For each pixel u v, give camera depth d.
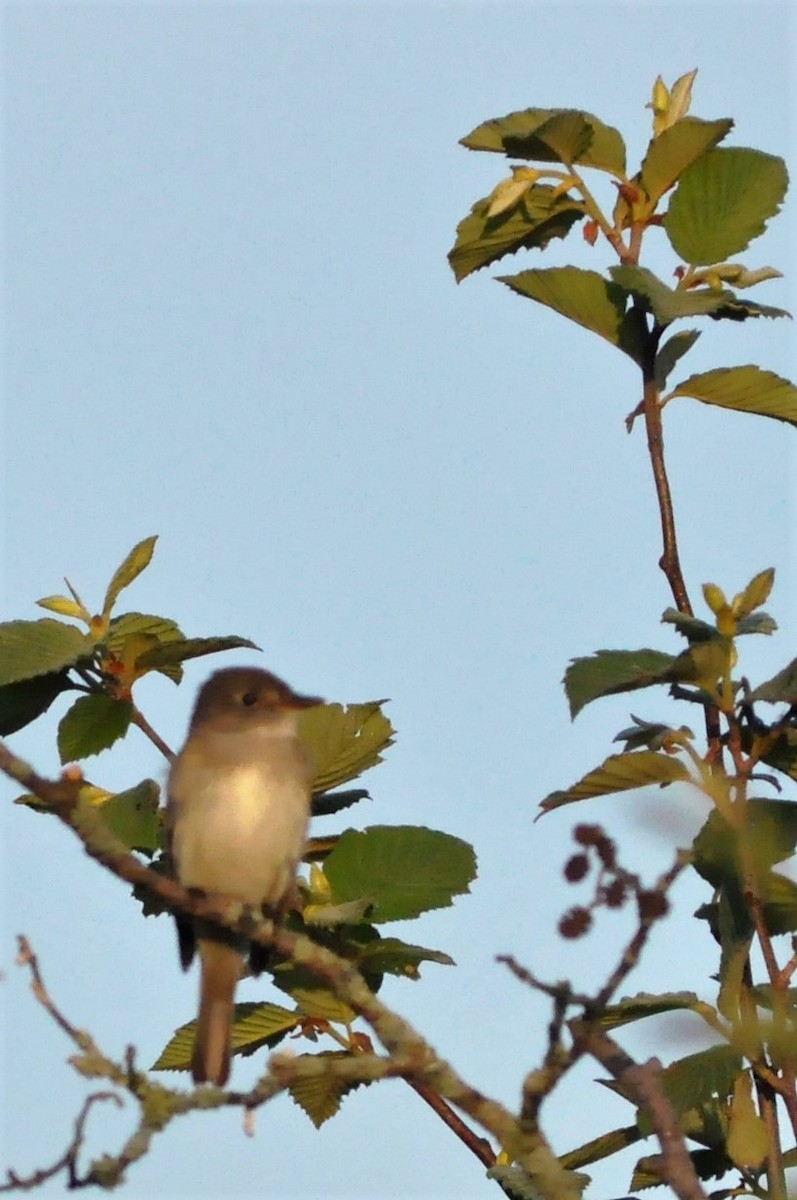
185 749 12.20
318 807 11.77
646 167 11.18
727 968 9.46
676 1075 9.40
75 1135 7.76
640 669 9.79
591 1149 10.02
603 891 7.44
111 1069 7.88
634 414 11.09
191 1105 7.93
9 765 9.02
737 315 10.87
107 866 9.33
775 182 11.02
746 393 10.88
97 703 10.76
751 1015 9.12
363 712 11.59
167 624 10.98
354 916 10.05
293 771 11.60
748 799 9.71
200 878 11.73
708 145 11.09
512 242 11.83
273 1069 8.10
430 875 10.33
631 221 11.33
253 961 11.43
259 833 11.55
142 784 10.57
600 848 7.45
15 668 10.43
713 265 11.02
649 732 9.97
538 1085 8.11
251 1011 10.62
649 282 10.55
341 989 9.01
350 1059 8.36
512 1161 9.78
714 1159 10.05
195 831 11.73
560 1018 7.88
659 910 7.46
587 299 11.05
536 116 11.56
